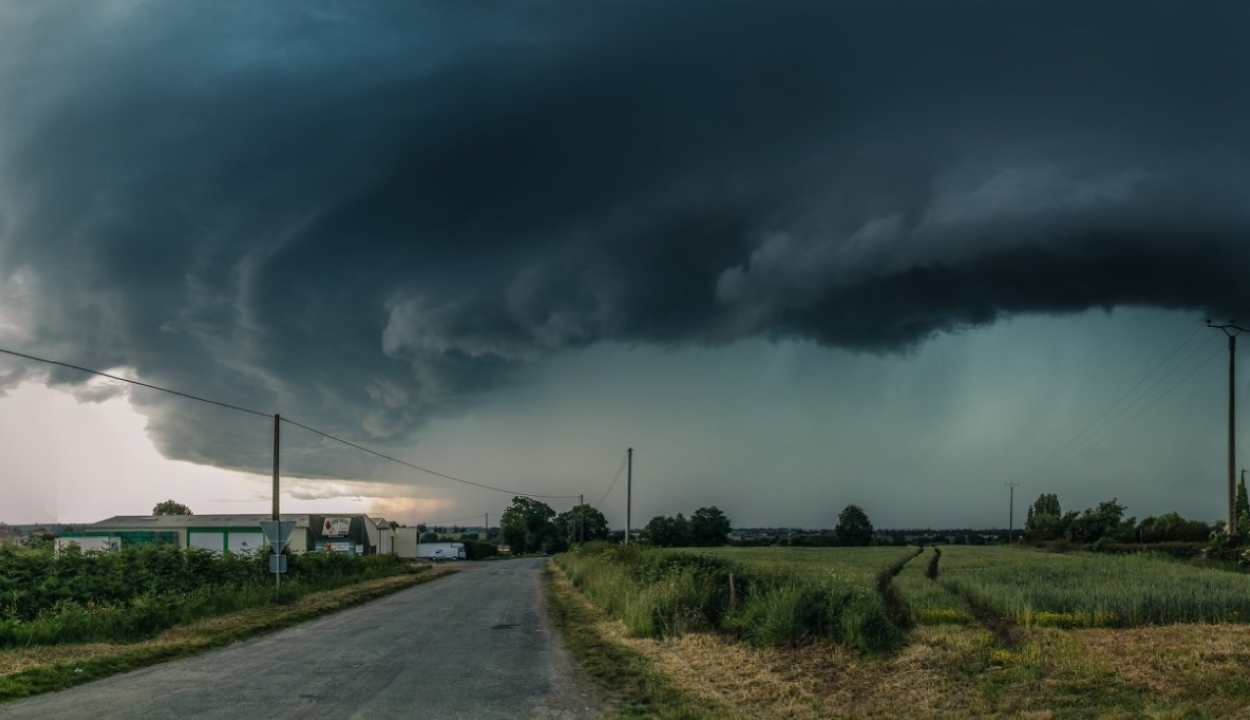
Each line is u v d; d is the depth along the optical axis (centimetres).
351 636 2125
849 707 1226
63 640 1833
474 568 7194
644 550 4469
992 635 1653
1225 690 1138
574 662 1703
